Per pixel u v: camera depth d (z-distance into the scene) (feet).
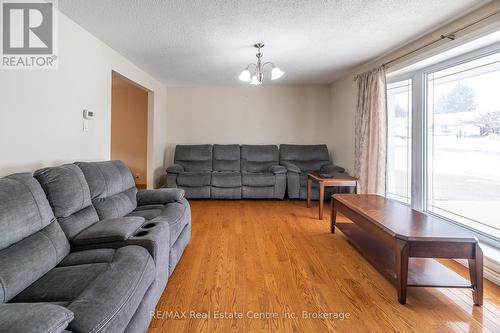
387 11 7.21
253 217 11.59
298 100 17.39
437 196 9.44
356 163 12.73
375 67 11.67
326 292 5.84
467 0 6.60
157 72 13.73
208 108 17.42
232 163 16.25
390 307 5.33
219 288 5.94
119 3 6.73
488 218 7.64
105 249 4.84
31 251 3.89
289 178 14.87
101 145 9.25
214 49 10.19
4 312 2.50
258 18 7.63
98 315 3.01
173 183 14.58
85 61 8.27
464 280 5.58
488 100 7.61
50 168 5.34
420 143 9.84
